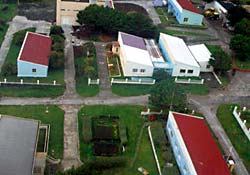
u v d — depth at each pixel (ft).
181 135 173.58
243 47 265.95
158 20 324.39
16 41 257.75
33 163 147.54
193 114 208.33
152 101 198.80
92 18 275.18
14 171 141.28
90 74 230.48
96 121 195.21
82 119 193.77
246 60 273.33
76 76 231.71
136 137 187.21
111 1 324.19
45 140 176.04
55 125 189.57
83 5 288.51
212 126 201.87
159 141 182.70
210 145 172.24
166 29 309.42
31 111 197.16
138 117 201.36
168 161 173.06
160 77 232.73
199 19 322.14
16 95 207.92
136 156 175.42
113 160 162.50
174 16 334.65
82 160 170.30
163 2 357.20
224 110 215.51
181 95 199.72
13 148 151.64
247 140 194.49
